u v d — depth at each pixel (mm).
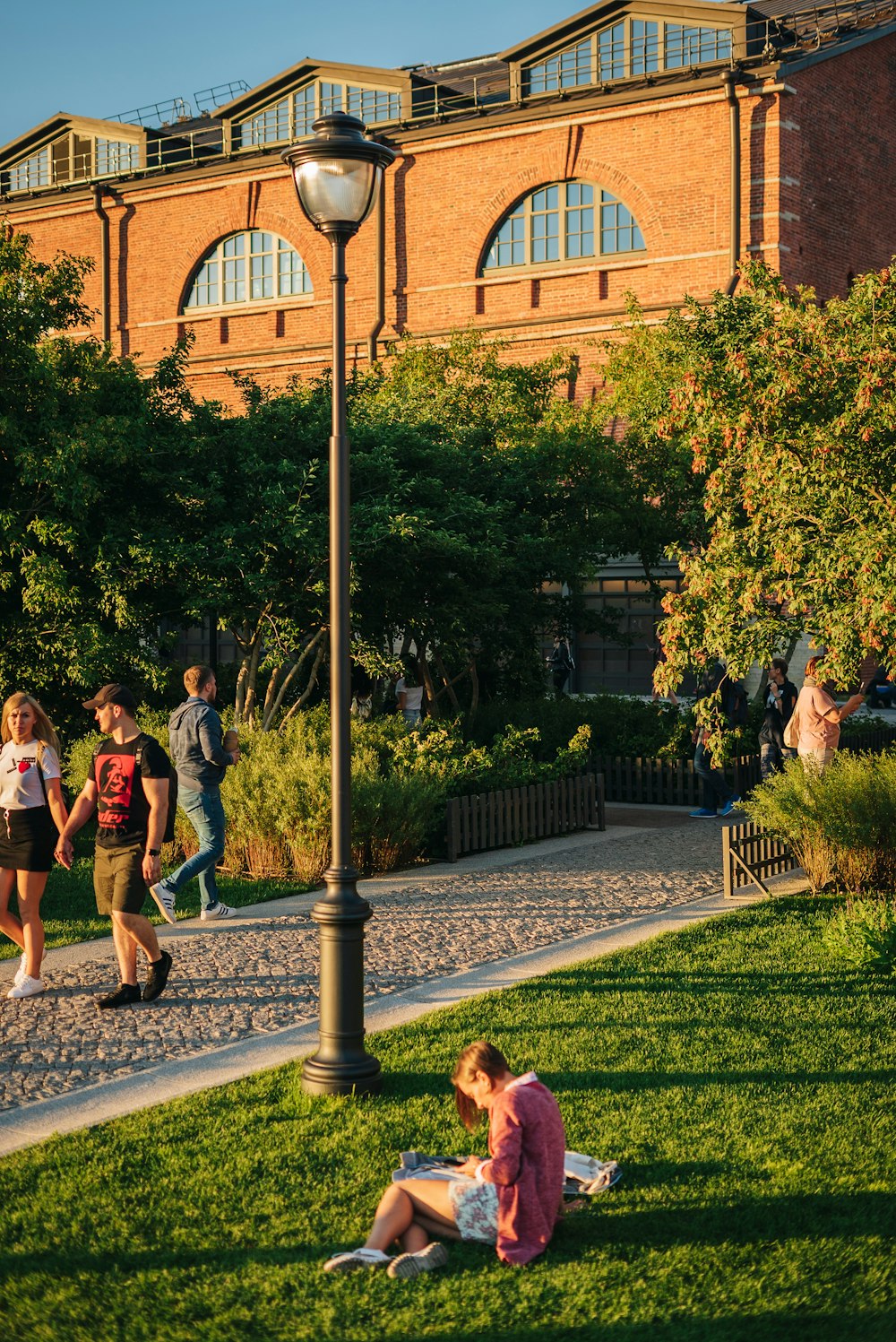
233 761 9969
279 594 13742
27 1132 5863
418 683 18953
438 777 12797
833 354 10250
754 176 25469
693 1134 5746
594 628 19266
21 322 13250
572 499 18156
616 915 10180
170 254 32719
